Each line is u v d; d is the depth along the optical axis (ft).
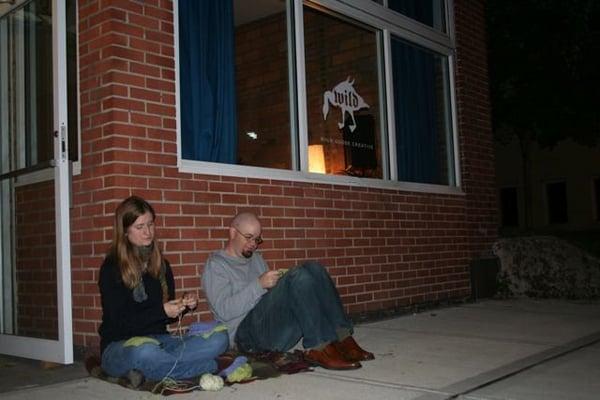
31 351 14.79
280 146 18.71
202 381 11.48
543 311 22.07
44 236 15.23
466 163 25.64
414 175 23.52
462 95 25.81
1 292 16.56
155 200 14.82
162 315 12.10
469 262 25.36
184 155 15.93
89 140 14.61
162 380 11.43
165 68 15.30
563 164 68.49
